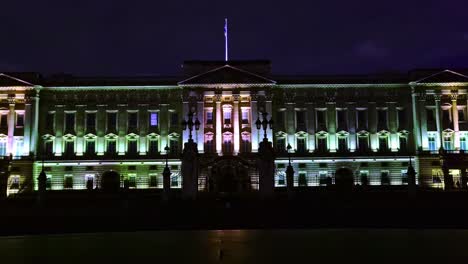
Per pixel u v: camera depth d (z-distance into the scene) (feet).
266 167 187.11
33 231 156.04
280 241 116.47
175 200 193.47
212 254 94.73
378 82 325.42
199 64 325.42
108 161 318.04
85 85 323.57
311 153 319.68
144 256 93.45
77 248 108.47
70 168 318.24
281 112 325.62
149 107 325.62
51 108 325.01
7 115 318.86
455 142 318.86
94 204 198.70
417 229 150.00
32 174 311.88
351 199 192.34
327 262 84.17
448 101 322.75
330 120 325.01
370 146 323.37
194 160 191.01
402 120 325.83
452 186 276.41
